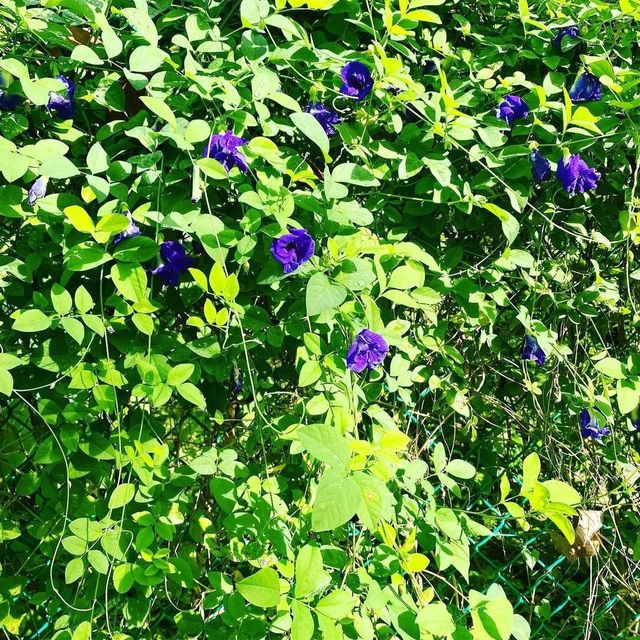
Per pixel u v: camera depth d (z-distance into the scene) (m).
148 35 1.38
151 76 1.59
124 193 1.36
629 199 1.83
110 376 1.35
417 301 1.52
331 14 1.73
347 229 1.40
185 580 1.44
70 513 1.53
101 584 1.54
